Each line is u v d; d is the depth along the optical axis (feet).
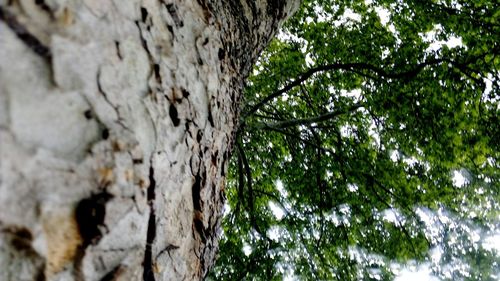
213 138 4.78
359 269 25.57
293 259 25.53
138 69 2.84
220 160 5.40
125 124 2.51
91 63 2.22
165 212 3.19
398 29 21.81
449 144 20.25
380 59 21.86
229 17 5.97
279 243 25.27
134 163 2.58
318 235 25.70
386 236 25.21
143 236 2.75
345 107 21.72
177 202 3.53
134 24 2.89
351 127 24.16
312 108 23.38
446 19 19.88
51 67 1.89
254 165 25.63
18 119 1.65
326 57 22.95
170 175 3.28
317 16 22.98
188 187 3.85
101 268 2.22
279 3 9.35
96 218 2.16
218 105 4.98
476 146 20.18
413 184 23.66
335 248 25.55
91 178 2.12
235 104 6.26
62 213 1.89
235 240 25.58
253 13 7.48
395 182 23.12
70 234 1.95
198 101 4.17
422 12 20.43
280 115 23.85
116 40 2.57
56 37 1.97
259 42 8.80
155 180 2.93
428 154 21.01
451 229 24.76
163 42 3.43
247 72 8.42
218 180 5.28
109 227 2.27
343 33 23.03
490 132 19.83
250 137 24.75
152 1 3.31
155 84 3.10
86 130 2.10
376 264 25.44
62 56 1.98
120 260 2.43
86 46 2.20
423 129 20.17
